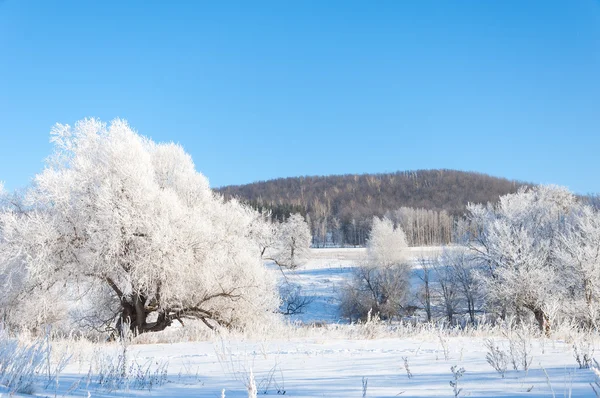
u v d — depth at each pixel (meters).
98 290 23.47
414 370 5.45
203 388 4.88
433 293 49.12
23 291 21.06
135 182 21.56
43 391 4.14
